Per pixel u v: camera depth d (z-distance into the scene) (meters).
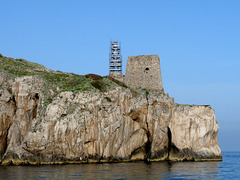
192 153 108.94
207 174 71.75
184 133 108.94
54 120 82.81
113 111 93.44
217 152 115.06
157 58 119.25
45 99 87.81
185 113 110.06
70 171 67.12
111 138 92.25
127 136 97.94
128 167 78.50
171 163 94.75
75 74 115.38
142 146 103.31
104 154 90.69
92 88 93.12
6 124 84.00
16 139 84.00
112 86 97.75
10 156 80.19
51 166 76.06
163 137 104.38
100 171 68.62
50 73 101.12
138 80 119.56
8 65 98.88
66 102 87.06
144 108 102.50
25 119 86.31
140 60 120.50
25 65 108.56
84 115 87.00
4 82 87.75
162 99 106.06
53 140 82.00
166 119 104.88
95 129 88.56
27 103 87.69
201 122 112.19
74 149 83.88
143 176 63.69
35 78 90.75
